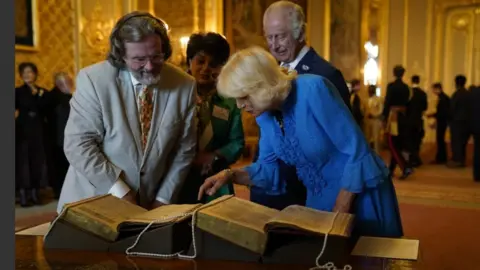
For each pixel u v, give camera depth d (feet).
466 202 18.79
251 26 31.24
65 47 21.83
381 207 5.58
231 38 29.96
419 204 18.40
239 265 4.10
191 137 6.25
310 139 5.38
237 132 7.47
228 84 5.04
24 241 4.89
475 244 13.08
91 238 4.51
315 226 4.20
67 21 21.85
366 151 5.25
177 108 5.97
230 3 29.66
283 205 6.61
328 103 5.14
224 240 4.22
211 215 4.25
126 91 5.76
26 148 17.46
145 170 5.88
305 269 3.99
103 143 5.86
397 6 41.91
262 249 4.13
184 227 4.55
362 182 5.17
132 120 5.78
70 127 5.76
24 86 17.72
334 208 5.31
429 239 13.60
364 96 39.17
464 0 41.14
